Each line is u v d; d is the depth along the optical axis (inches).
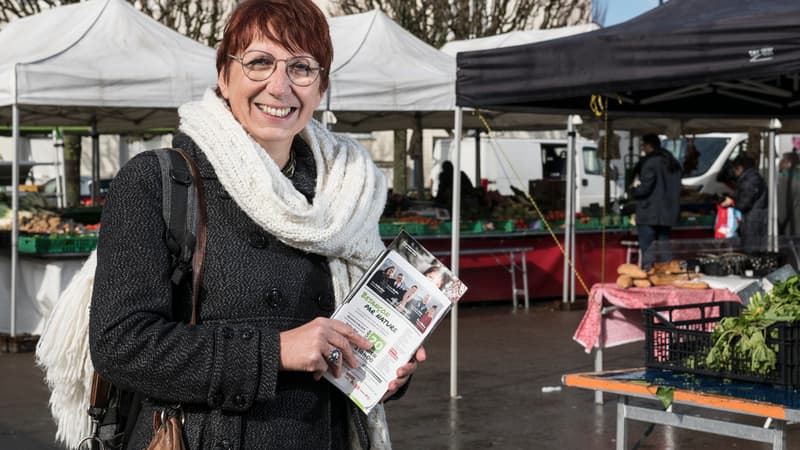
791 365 147.3
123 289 72.5
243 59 78.7
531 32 598.5
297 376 78.2
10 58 356.2
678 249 282.5
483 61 256.8
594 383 158.2
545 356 345.1
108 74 336.5
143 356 71.3
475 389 287.6
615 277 510.0
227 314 76.1
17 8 692.1
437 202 534.0
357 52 402.6
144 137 678.5
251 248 77.5
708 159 759.7
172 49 362.9
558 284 495.5
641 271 261.9
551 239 493.0
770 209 520.1
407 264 81.7
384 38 413.1
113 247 73.6
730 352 154.9
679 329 163.9
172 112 488.1
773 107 327.6
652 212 466.6
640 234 475.2
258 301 76.7
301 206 78.5
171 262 75.3
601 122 506.0
